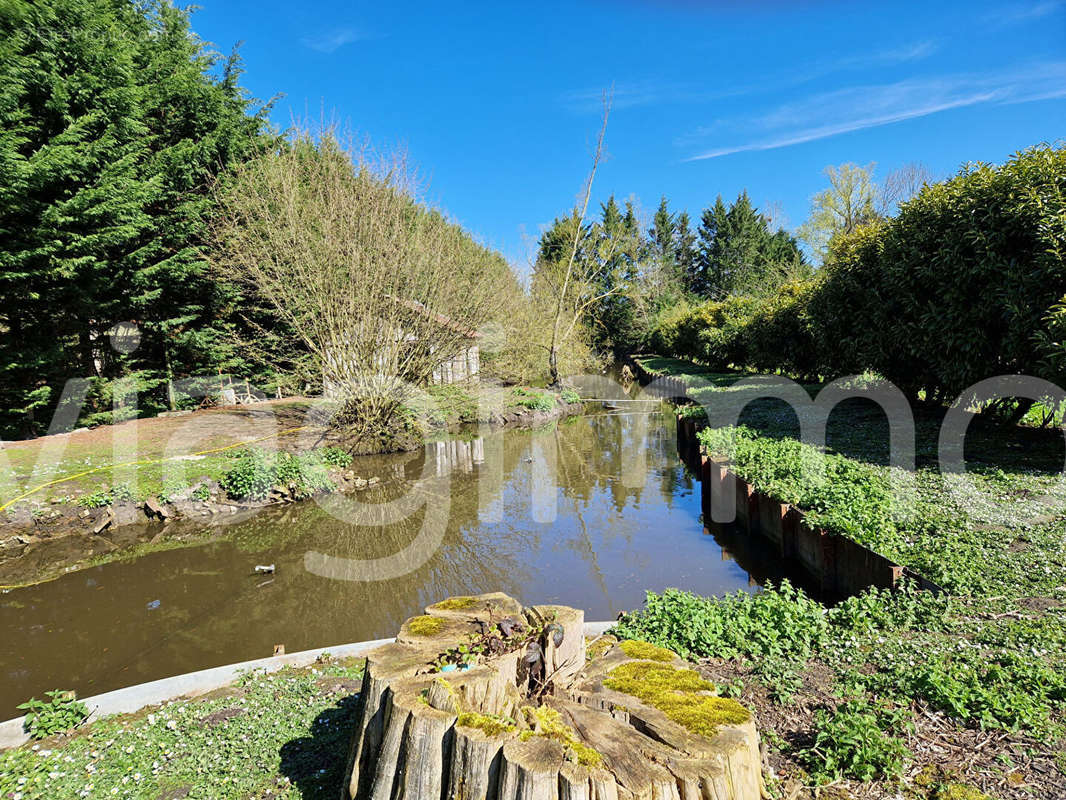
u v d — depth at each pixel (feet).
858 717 11.58
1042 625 15.81
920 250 37.27
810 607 18.78
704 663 16.39
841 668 15.23
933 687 12.96
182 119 64.95
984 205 32.63
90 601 28.78
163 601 28.73
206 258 60.29
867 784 10.59
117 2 60.59
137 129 53.98
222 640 24.82
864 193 113.91
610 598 28.12
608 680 10.34
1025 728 11.69
